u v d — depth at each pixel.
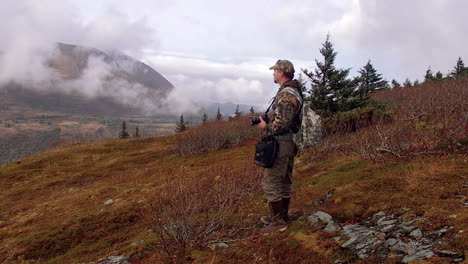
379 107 12.05
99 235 6.52
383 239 3.32
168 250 4.13
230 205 5.05
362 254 3.16
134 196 8.77
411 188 4.40
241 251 3.77
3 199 11.51
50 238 6.64
